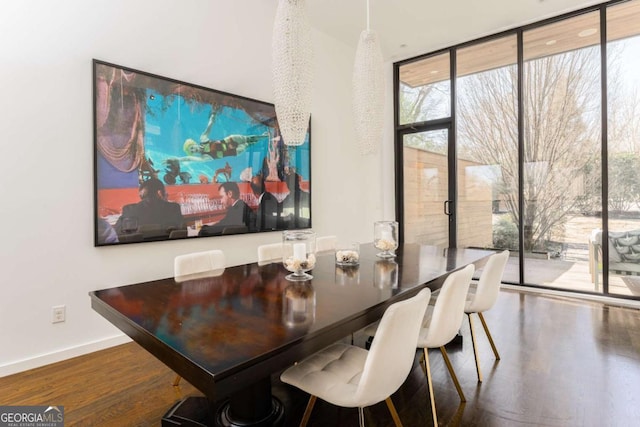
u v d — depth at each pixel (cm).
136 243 296
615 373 234
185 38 327
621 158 383
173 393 215
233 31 366
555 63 424
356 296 174
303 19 253
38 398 209
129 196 290
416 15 424
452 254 302
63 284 259
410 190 568
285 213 422
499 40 467
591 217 403
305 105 261
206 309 155
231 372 100
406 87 563
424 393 214
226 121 358
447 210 522
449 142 518
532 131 442
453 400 206
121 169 285
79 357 264
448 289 180
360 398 130
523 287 449
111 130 279
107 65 276
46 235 251
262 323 136
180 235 323
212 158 347
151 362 257
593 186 402
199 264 240
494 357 261
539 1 390
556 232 428
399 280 207
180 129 322
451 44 502
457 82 506
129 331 141
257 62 390
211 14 347
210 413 182
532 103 441
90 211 271
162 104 309
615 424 181
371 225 565
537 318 342
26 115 242
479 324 328
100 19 274
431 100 534
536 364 249
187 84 326
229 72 363
